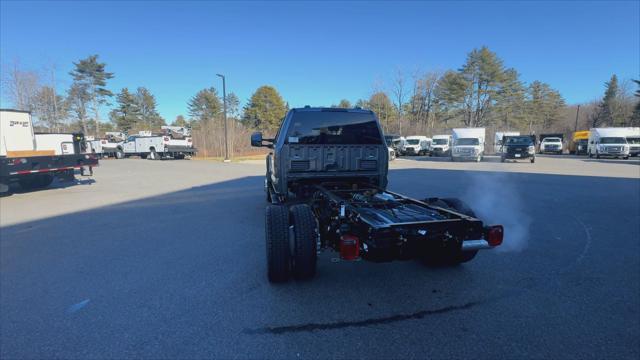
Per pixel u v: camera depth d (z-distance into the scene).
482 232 3.76
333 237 4.03
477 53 56.75
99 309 3.46
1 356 2.72
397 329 3.06
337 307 3.46
